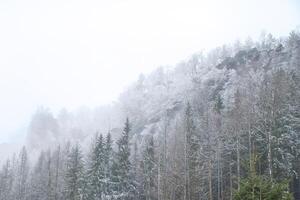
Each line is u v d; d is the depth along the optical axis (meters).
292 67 89.06
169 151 59.03
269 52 119.00
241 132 52.34
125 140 61.84
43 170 82.56
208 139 53.03
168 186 49.84
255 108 55.25
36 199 75.12
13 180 89.75
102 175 58.44
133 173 62.94
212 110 66.12
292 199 17.17
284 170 46.81
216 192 53.03
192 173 49.25
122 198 57.62
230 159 51.81
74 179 58.44
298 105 54.75
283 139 48.16
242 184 18.02
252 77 93.88
